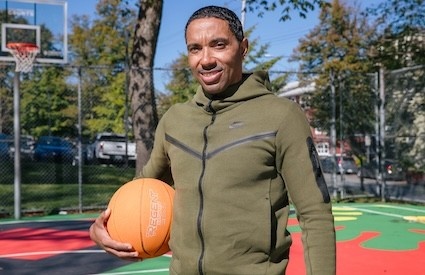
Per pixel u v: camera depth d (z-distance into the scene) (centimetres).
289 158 204
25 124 2155
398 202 1418
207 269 203
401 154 1443
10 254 757
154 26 1215
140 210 236
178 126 224
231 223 202
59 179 1820
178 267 213
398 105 1411
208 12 215
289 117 206
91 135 2334
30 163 2145
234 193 203
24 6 1248
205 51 212
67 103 2231
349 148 1498
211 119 216
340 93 1404
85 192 1480
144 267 672
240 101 213
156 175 256
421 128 1369
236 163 203
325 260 198
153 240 236
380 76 1420
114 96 2422
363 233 947
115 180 1802
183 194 214
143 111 1193
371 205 1348
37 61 1246
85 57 3297
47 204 1260
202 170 209
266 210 203
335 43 2827
